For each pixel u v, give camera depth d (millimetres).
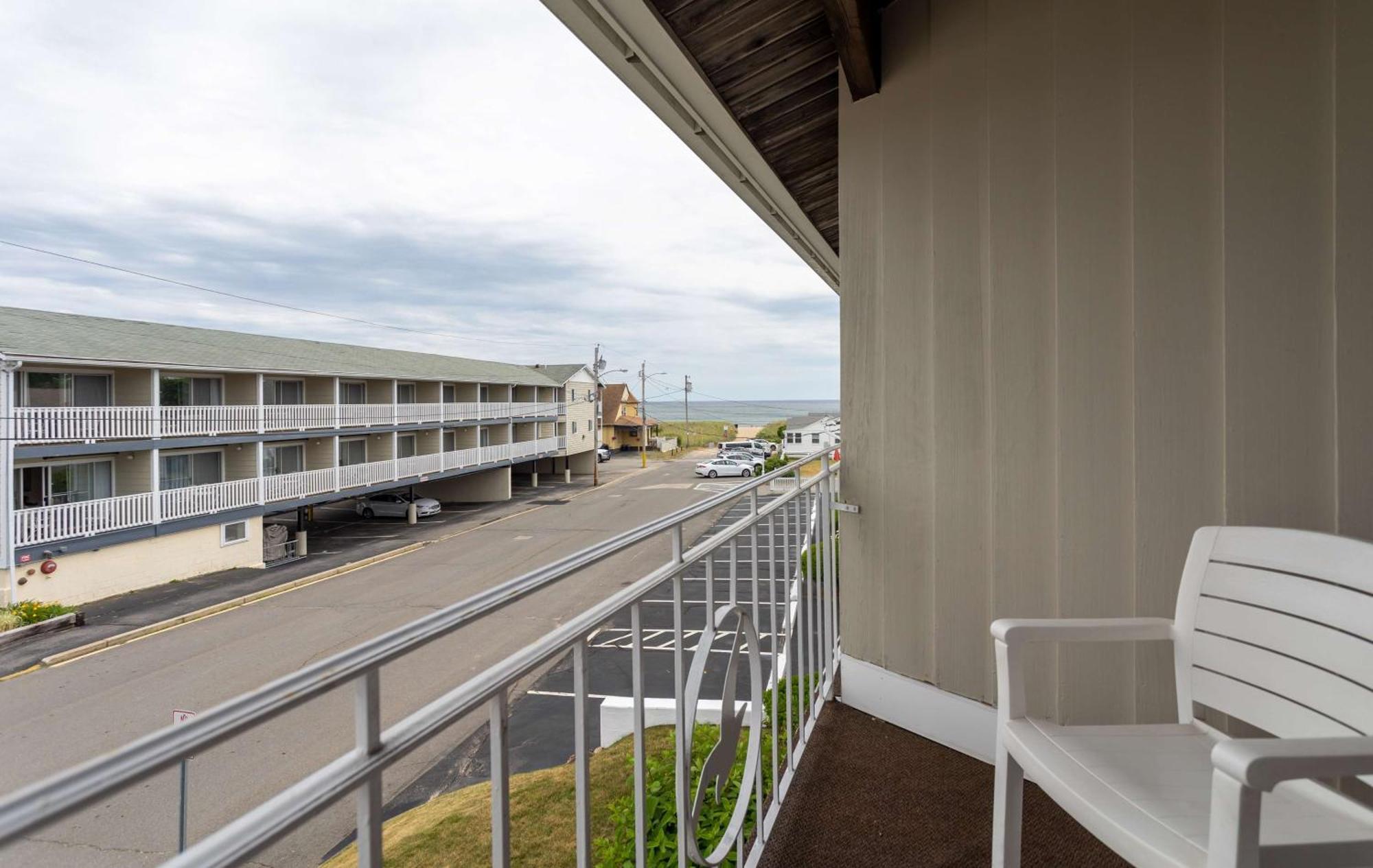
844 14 1954
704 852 1674
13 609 11258
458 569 15406
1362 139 1322
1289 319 1435
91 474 13898
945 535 2113
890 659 2293
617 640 9906
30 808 313
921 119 2180
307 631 11164
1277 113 1442
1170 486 1626
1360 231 1331
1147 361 1661
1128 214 1689
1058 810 1747
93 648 10320
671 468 39094
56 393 13477
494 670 691
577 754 861
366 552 17422
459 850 2645
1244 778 756
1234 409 1517
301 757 6594
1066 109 1810
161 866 382
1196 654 1266
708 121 2652
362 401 21969
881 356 2318
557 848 2521
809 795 1861
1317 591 1103
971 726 2051
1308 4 1395
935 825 1700
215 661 9883
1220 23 1530
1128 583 1710
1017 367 1923
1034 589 1895
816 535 2533
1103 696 1777
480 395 28516
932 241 2150
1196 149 1573
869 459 2361
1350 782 1349
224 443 15859
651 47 2045
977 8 2014
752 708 1556
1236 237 1509
